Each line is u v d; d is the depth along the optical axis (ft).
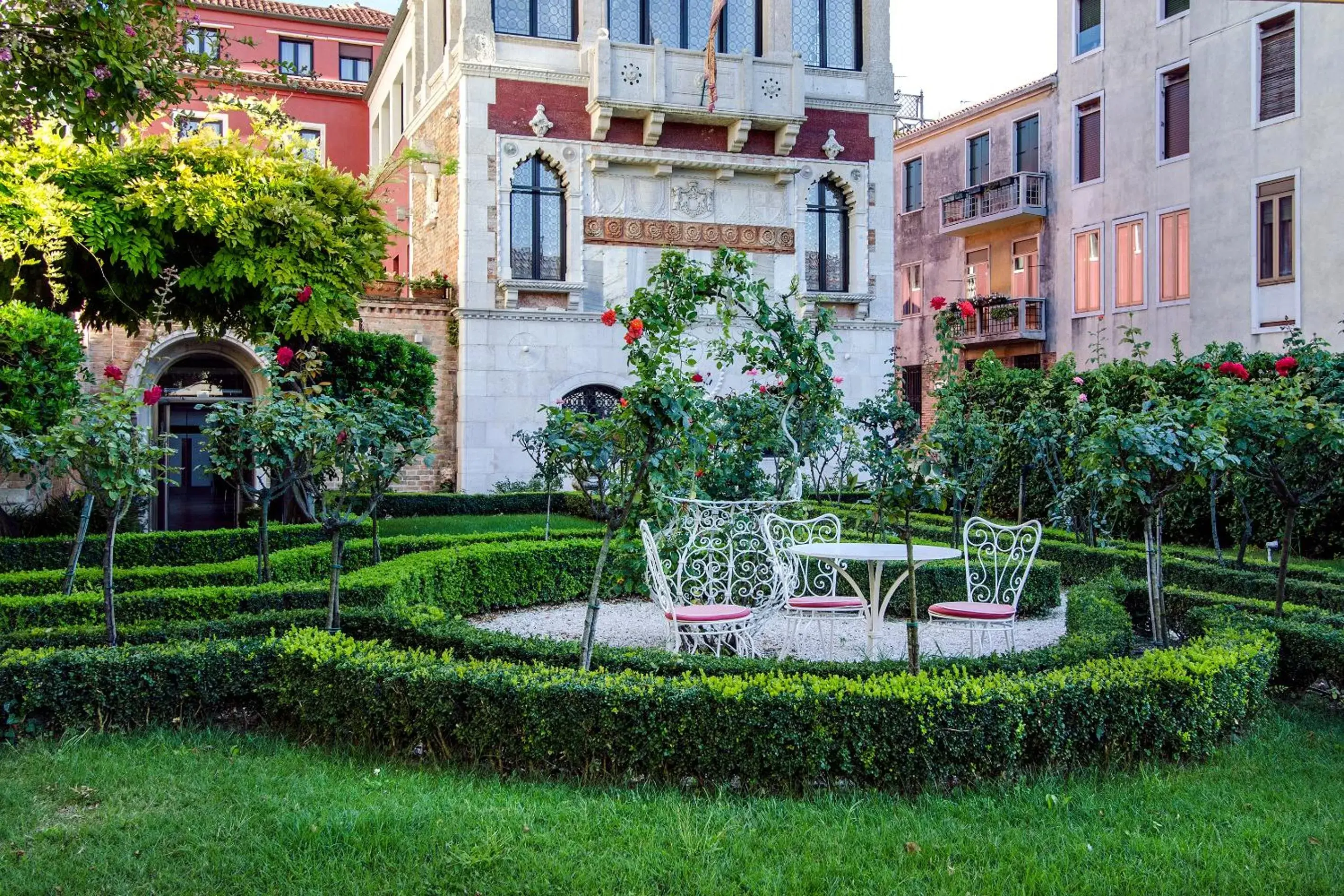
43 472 25.21
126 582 29.91
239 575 31.27
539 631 32.40
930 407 100.32
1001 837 15.15
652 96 69.97
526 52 69.62
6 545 39.40
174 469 25.04
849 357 75.56
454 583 33.71
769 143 74.28
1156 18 76.02
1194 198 72.02
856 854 14.51
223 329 51.06
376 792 16.78
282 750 19.27
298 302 45.14
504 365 68.90
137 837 14.88
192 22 32.19
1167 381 53.31
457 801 16.19
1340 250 62.39
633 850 14.51
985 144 95.55
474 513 65.05
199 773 17.58
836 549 27.04
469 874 13.83
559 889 13.46
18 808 15.81
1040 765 17.95
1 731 19.17
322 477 28.73
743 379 71.00
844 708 17.04
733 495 32.40
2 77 25.18
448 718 18.35
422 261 80.94
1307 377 34.81
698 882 13.61
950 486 20.02
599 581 20.57
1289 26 65.82
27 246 40.50
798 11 76.43
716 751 17.15
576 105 70.49
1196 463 23.75
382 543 38.75
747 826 15.43
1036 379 63.31
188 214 42.75
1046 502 59.41
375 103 96.32
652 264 71.82
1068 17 84.43
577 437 20.89
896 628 32.78
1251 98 67.92
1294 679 23.81
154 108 29.22
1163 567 31.60
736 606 26.96
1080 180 84.17
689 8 73.41
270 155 47.11
